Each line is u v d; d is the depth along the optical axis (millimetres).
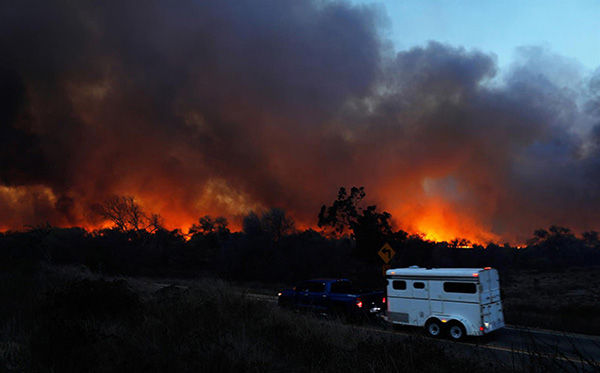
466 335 10820
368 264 37969
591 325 13000
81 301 8258
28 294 10219
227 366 5406
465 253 53656
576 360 7930
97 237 49531
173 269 48688
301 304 14578
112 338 6375
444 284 11484
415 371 5508
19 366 5004
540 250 92188
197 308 9281
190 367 5297
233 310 9375
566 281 44969
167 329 7223
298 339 7285
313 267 39438
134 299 9109
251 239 44062
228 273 39688
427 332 11648
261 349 6504
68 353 5336
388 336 8898
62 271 17234
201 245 61312
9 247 36125
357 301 13156
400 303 12438
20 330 6637
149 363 5172
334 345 7152
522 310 18516
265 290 26344
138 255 48562
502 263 58969
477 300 10812
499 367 5844
